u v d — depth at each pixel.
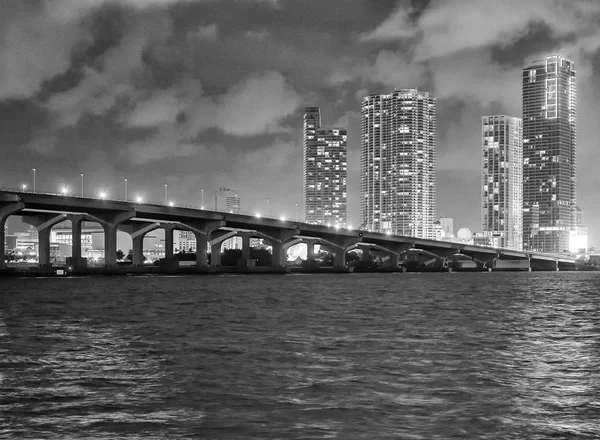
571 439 24.22
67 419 26.56
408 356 41.44
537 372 36.09
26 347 45.22
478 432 24.92
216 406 28.50
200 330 55.72
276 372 35.91
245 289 124.62
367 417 26.81
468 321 65.06
